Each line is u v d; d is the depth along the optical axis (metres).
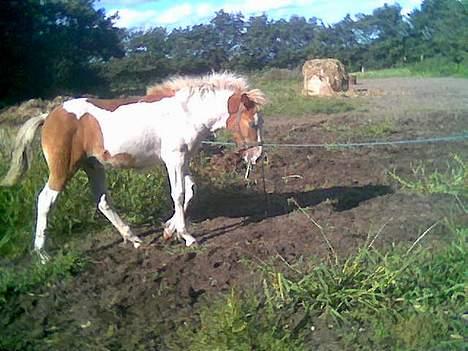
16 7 15.07
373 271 2.77
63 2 17.58
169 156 3.40
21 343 2.54
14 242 3.50
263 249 3.31
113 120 3.36
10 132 5.67
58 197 3.35
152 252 3.40
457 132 6.81
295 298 2.70
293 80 19.09
